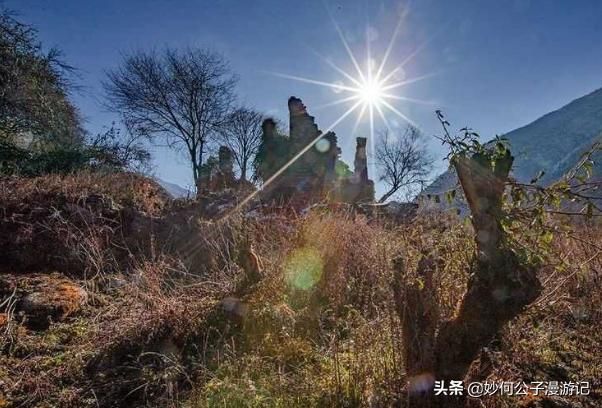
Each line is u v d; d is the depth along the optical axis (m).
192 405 2.84
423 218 4.31
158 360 3.46
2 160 11.09
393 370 2.80
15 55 14.09
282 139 17.59
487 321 2.39
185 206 7.48
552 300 3.42
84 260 5.74
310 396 2.84
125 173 9.85
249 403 2.78
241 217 6.49
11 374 3.29
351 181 16.53
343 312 4.20
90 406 2.97
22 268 5.64
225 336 3.77
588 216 2.31
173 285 5.10
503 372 2.90
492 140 2.46
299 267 4.84
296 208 8.53
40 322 4.12
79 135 15.98
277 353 3.51
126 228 6.64
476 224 2.43
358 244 5.17
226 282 4.79
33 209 6.34
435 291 2.66
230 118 25.83
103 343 3.66
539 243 2.51
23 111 13.91
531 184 2.44
